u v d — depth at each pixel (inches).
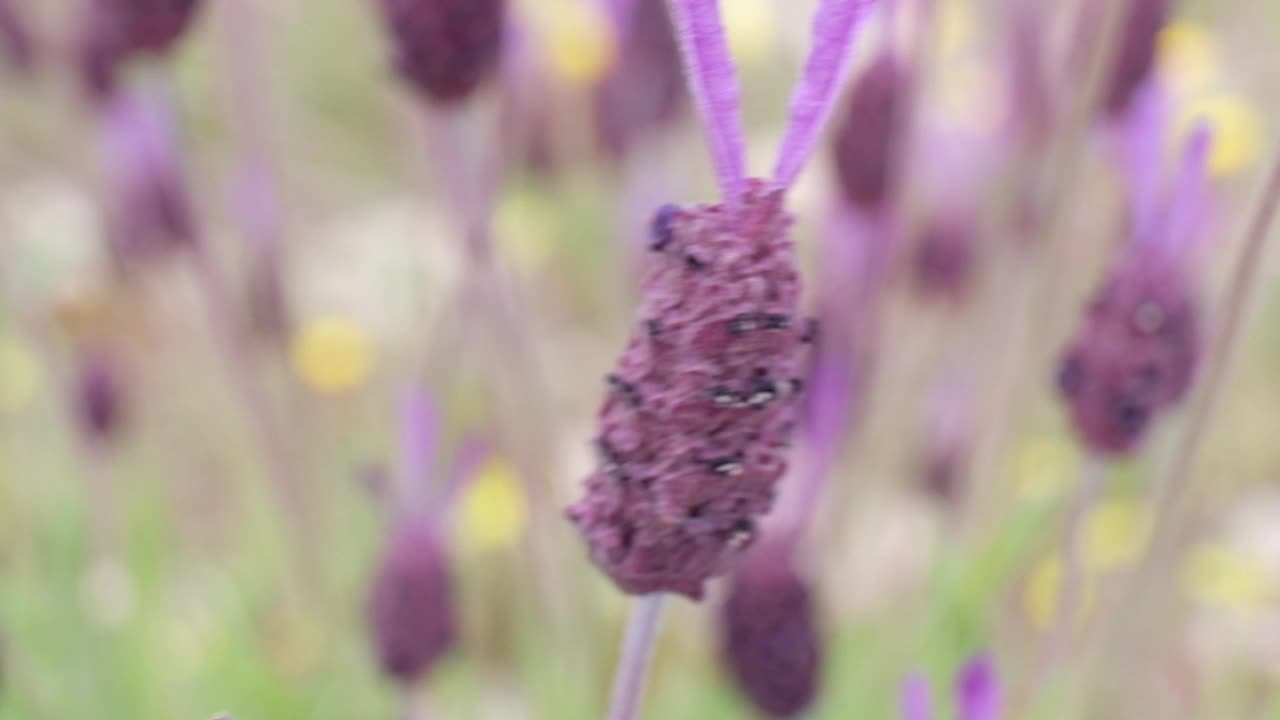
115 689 17.8
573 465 18.7
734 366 11.3
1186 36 18.7
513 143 16.8
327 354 19.2
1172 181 14.6
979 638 16.5
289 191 21.7
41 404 20.4
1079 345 14.0
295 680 17.8
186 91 20.6
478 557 18.2
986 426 16.9
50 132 21.3
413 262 20.4
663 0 16.1
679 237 11.3
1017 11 16.0
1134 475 17.3
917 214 17.1
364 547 18.5
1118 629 15.1
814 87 11.1
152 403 19.5
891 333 17.3
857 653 17.4
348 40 25.0
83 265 20.9
